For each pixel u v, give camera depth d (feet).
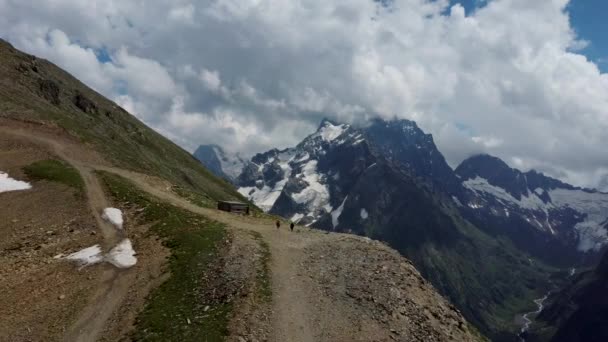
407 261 178.19
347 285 147.13
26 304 142.20
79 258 171.22
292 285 145.07
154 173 364.79
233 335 114.83
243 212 262.67
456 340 128.67
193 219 214.07
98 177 262.47
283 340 114.83
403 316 132.26
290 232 215.51
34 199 220.23
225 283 142.00
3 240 182.50
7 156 267.39
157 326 121.70
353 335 119.34
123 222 206.69
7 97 360.07
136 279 155.53
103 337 122.42
